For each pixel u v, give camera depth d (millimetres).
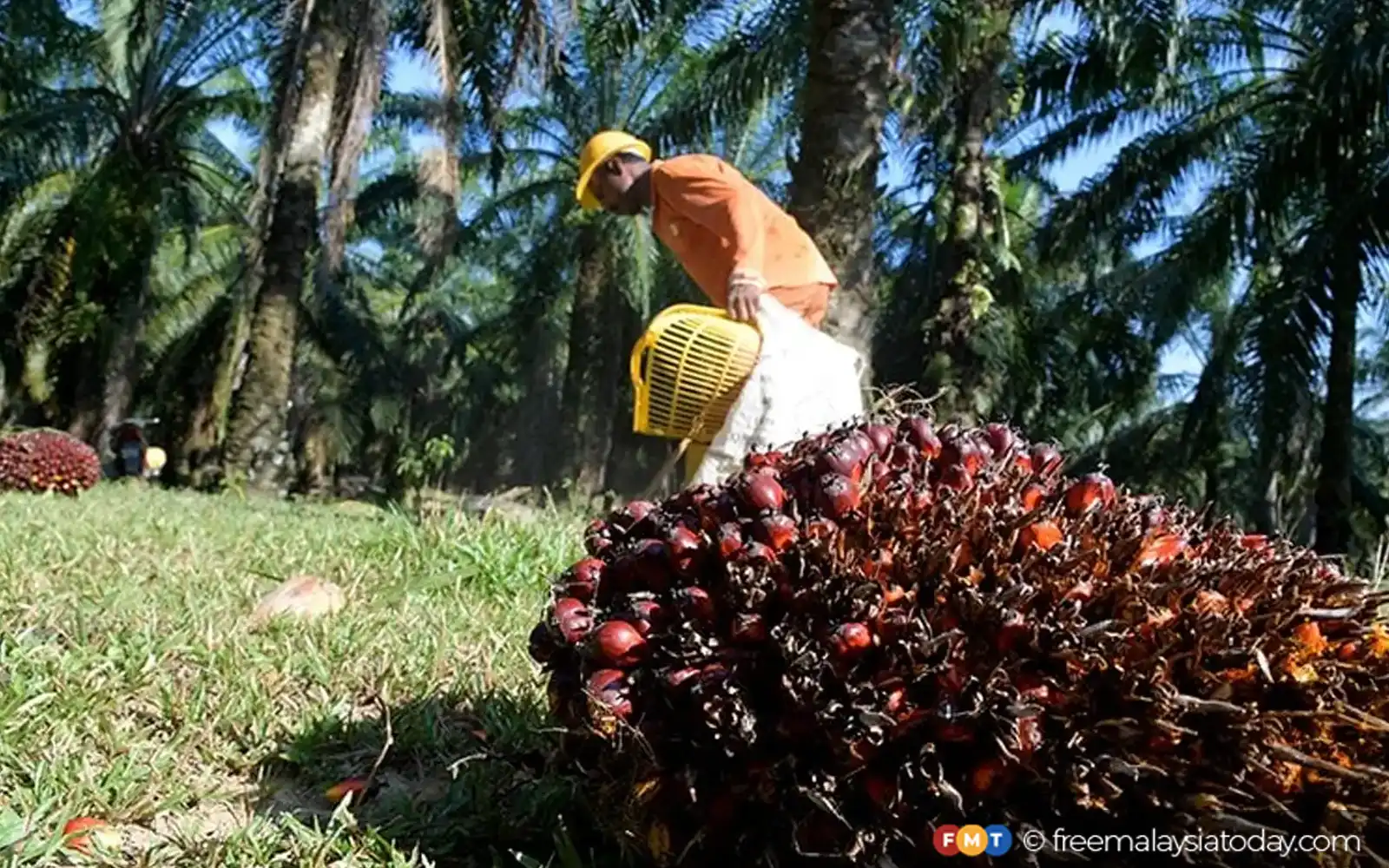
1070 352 19484
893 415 2299
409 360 27906
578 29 14984
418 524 4852
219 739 2436
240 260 23016
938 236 14883
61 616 3172
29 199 18469
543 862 1927
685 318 3518
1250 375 12367
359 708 2684
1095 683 1476
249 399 13266
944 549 1543
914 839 1507
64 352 18953
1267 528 14336
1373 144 12086
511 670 2900
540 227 22094
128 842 1951
